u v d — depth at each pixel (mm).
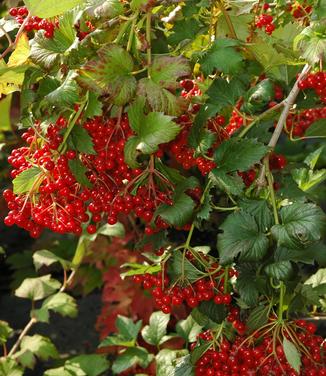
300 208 1546
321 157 2479
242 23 1729
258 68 1737
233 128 1861
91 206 1624
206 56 1624
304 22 1793
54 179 1601
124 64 1534
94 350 3574
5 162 3162
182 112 1536
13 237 4430
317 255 1578
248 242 1560
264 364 1618
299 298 1689
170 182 1631
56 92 1527
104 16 1534
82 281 3400
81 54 1569
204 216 1585
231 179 1583
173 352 2199
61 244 3775
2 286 4273
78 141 1574
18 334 3766
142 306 2787
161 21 1739
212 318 1668
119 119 1591
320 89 1640
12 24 1646
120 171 1616
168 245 1917
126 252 2852
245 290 1623
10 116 2779
